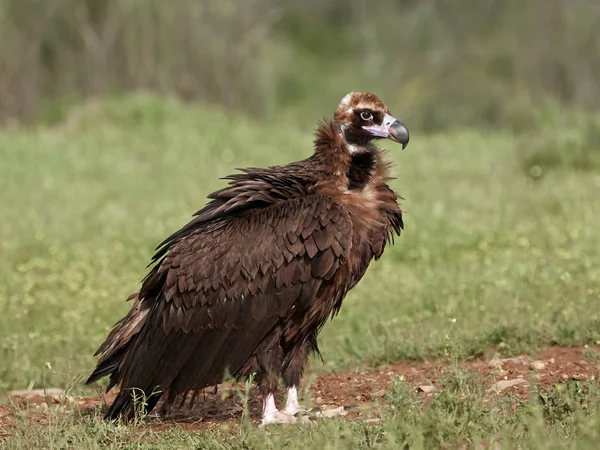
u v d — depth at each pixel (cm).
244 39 8338
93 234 3831
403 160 5409
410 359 2281
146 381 1867
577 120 5225
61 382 2264
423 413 1598
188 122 6366
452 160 5372
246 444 1636
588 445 1444
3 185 4891
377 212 1916
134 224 3972
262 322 1845
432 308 2603
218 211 1898
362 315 2606
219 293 1834
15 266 3353
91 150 5775
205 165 5478
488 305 2516
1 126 7706
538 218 3559
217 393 2134
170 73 8006
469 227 3506
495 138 6272
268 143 6228
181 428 1831
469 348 2253
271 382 1884
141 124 6325
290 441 1586
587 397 1694
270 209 1875
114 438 1728
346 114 1986
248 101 8350
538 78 9512
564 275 2675
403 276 2944
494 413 1612
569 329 2292
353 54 12125
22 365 2328
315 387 2130
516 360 2158
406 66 10488
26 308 2750
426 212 3812
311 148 6116
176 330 1845
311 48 12419
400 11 11556
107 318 2662
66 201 4516
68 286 3022
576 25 9562
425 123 9531
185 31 8044
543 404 1702
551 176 4525
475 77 9588
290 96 11362
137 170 5312
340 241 1836
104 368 1941
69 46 7994
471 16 10356
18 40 7912
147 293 1912
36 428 1789
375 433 1627
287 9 12712
